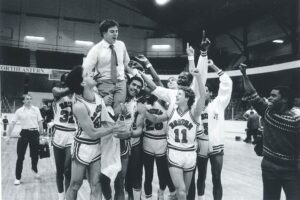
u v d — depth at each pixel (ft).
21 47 76.95
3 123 49.57
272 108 9.12
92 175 9.68
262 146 10.09
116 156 10.10
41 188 16.80
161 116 12.00
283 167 8.84
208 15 74.59
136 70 12.25
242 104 61.41
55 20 80.38
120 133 9.93
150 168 12.69
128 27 87.61
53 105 14.07
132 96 11.68
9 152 32.09
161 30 89.92
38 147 19.04
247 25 70.85
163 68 83.41
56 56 76.54
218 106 12.35
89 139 9.60
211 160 12.07
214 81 70.54
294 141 8.75
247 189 17.21
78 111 9.11
